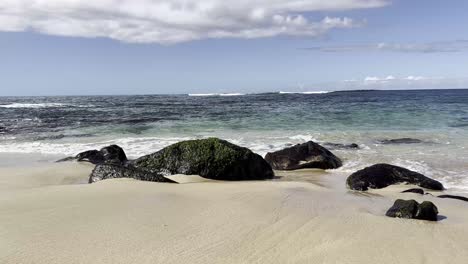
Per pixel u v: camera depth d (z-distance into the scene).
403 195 9.82
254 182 11.31
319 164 14.02
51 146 19.61
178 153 12.55
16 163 15.38
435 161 14.20
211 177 12.12
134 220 6.82
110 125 27.58
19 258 5.25
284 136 20.88
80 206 7.65
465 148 16.47
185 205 7.89
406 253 5.74
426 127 23.17
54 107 53.72
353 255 5.61
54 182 11.42
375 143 18.28
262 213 7.51
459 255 5.71
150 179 10.62
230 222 6.87
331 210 7.96
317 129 23.34
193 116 33.03
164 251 5.57
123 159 15.59
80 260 5.22
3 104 67.12
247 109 40.69
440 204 8.94
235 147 12.59
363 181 10.70
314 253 5.65
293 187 10.22
